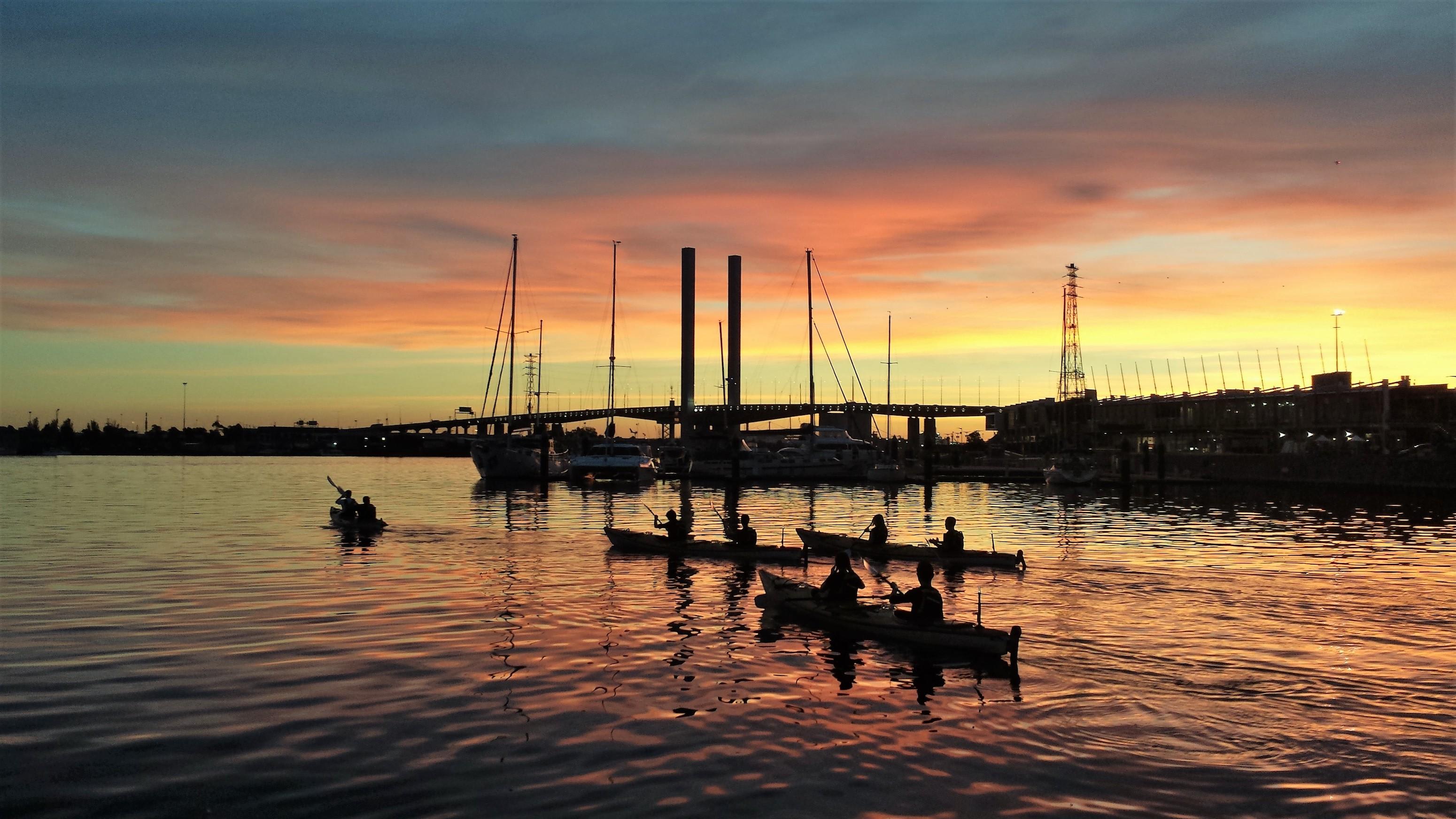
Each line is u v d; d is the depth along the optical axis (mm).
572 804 10398
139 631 18266
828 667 15953
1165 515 48312
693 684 14852
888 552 28906
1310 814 10406
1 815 10047
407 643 17344
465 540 33938
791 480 86750
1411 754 12109
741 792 10773
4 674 15141
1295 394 107000
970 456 118688
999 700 14148
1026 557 30312
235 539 34219
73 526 39469
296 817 10055
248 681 14812
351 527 37625
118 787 10797
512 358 84688
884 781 11117
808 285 95562
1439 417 93438
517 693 14273
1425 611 20828
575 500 58281
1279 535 37656
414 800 10484
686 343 199750
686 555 29516
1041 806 10492
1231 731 12891
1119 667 16062
